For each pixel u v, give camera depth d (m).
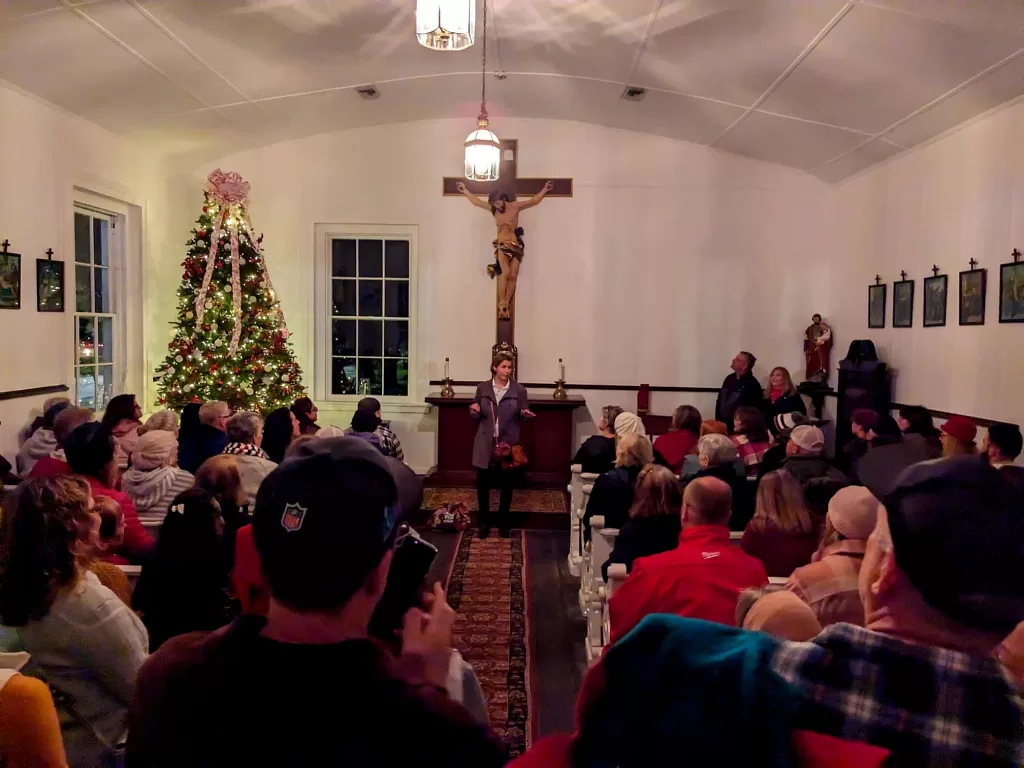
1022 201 5.09
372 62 6.35
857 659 0.86
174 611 2.61
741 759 0.83
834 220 8.23
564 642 4.24
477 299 8.47
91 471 3.21
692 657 0.90
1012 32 4.36
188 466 4.96
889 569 0.94
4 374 5.48
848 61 5.30
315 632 0.99
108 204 7.18
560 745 0.94
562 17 5.45
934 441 4.64
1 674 1.45
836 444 7.68
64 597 1.97
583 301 8.46
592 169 8.35
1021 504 0.88
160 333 8.07
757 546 3.08
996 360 5.36
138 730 1.01
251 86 6.55
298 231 8.45
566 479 8.02
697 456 4.50
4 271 5.45
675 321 8.44
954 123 5.82
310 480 1.00
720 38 5.39
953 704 0.82
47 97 5.88
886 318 7.10
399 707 0.96
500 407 6.46
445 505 6.53
